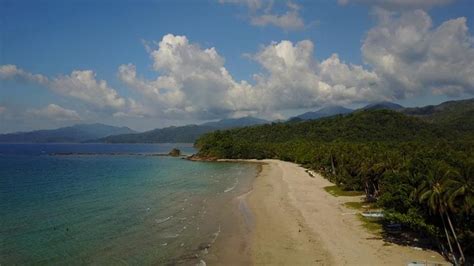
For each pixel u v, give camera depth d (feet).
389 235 160.86
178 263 131.23
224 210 216.95
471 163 131.75
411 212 138.41
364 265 127.95
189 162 613.11
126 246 147.43
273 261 134.00
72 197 247.29
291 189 297.33
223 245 151.84
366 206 222.89
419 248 143.64
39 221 179.52
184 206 226.99
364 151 317.63
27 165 510.58
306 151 555.28
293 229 175.22
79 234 160.45
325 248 146.82
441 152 189.37
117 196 255.91
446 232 126.00
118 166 518.37
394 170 201.16
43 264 124.67
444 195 121.90
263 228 177.78
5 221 177.68
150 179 359.46
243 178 376.07
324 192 281.13
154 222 185.98
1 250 136.46
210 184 327.47
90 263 127.54
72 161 617.62
